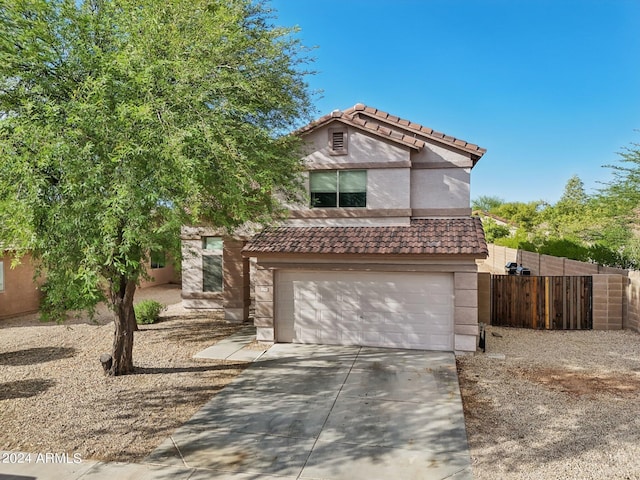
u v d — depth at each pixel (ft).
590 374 34.12
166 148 23.93
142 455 21.65
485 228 154.71
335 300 43.09
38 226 23.99
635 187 61.00
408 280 41.47
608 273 54.44
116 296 33.83
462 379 33.24
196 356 39.52
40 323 55.16
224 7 30.94
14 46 26.91
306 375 34.27
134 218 23.54
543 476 19.17
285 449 22.22
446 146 47.29
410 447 22.27
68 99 26.89
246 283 56.24
